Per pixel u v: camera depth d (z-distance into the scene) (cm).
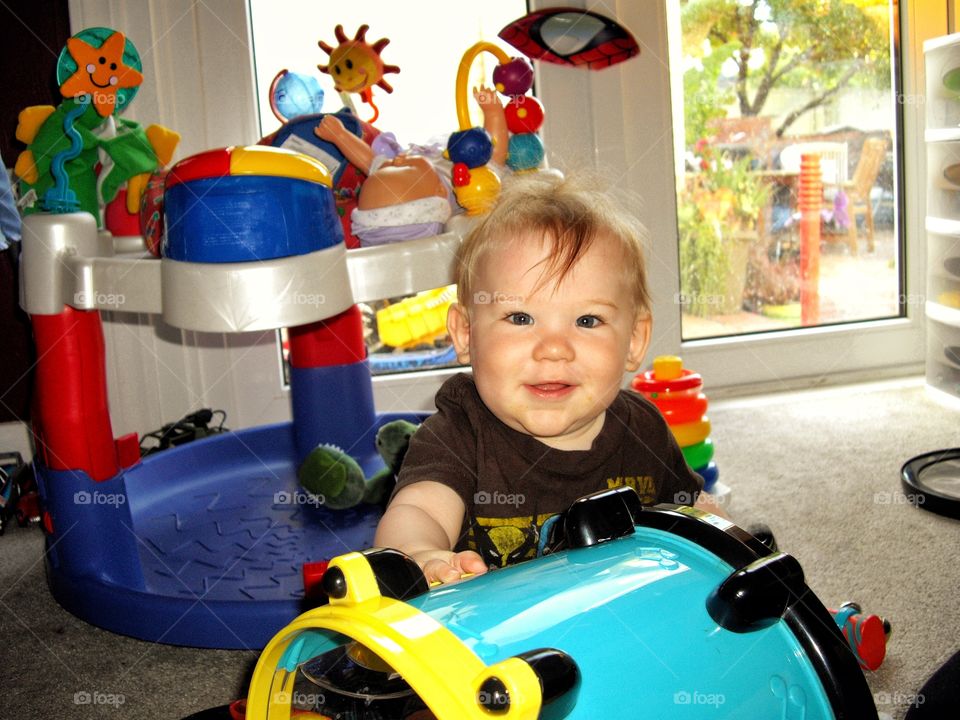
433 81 161
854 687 50
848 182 187
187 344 159
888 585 99
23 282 98
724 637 48
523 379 65
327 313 86
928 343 174
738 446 151
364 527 122
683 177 182
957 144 159
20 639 98
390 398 171
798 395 181
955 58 158
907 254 185
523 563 54
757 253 188
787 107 183
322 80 159
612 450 71
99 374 100
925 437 151
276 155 85
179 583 106
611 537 55
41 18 142
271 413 166
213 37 153
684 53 177
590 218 67
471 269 69
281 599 94
